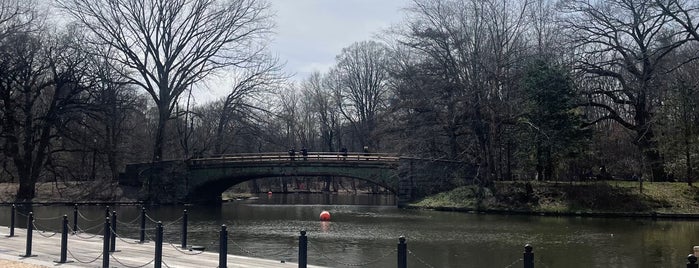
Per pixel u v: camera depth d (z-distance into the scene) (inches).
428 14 1910.7
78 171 2541.8
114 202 2081.7
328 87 3464.6
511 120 1801.2
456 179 1905.8
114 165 2293.3
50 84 2063.2
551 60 1792.6
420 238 1145.4
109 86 2155.5
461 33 1877.5
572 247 1020.5
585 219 1499.8
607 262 881.5
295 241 1106.1
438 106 1998.0
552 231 1246.3
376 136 2402.8
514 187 1752.0
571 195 1662.2
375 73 3334.2
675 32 1753.2
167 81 2247.8
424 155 2068.2
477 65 1824.6
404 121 2182.6
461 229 1288.1
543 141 1704.0
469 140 2027.6
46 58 2026.3
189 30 2244.1
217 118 2731.3
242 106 2421.3
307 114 3828.7
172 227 1348.4
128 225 1363.2
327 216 1525.6
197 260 726.5
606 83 2165.4
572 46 1817.2
